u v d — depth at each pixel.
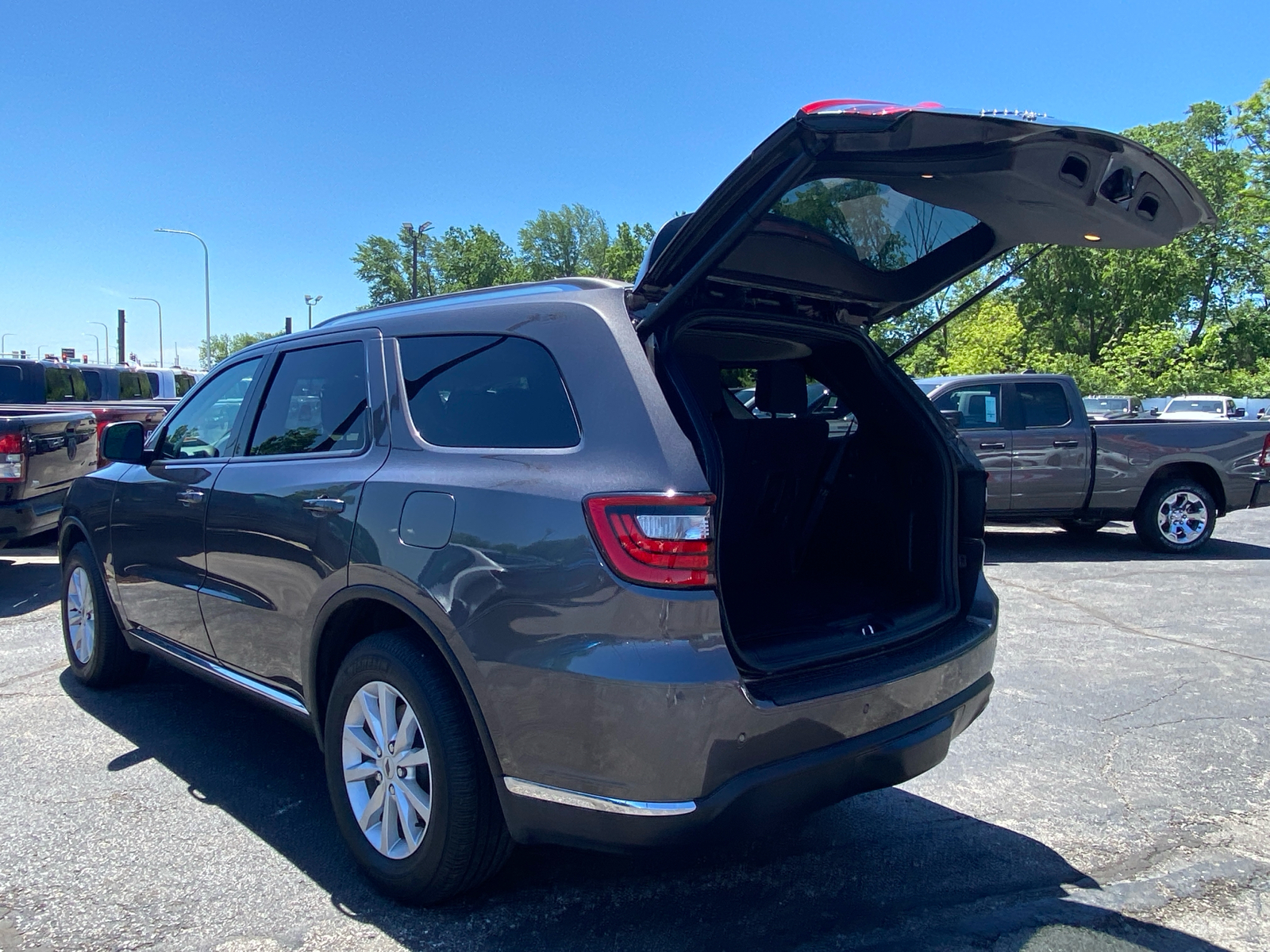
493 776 2.48
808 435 3.52
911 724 2.70
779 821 2.42
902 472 3.43
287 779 3.72
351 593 2.86
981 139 2.26
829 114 2.14
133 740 4.12
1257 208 38.69
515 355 2.75
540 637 2.35
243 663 3.52
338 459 3.11
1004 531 11.12
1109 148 2.36
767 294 3.10
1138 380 37.28
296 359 3.60
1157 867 3.14
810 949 2.62
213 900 2.82
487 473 2.59
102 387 15.02
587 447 2.46
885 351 3.70
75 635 4.87
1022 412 9.07
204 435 3.98
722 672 2.26
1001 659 5.64
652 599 2.25
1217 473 9.19
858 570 3.61
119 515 4.26
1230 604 7.18
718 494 2.35
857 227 2.87
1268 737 4.36
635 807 2.25
